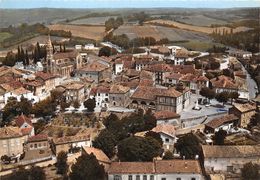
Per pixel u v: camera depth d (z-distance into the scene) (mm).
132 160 154375
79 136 179125
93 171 141375
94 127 199375
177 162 144125
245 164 143875
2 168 159625
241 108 199750
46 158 168750
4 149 175875
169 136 172625
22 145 179500
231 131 187250
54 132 197375
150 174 140375
